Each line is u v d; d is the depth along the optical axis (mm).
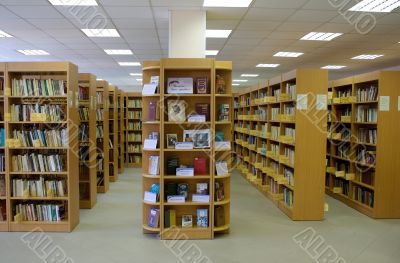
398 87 5016
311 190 4949
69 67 4305
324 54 8516
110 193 6672
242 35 6535
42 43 7348
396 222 4918
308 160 4918
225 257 3652
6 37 6770
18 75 4531
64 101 4531
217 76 4234
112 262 3508
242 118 8977
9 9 4914
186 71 4297
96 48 7949
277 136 5816
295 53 8438
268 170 6234
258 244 4031
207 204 4203
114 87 7762
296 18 5352
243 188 7328
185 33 4965
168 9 4914
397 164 5066
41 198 4383
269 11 4992
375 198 5066
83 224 4742
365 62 9656
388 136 5035
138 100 10023
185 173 4168
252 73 12672
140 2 4598
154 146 4191
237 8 4855
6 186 4344
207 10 4953
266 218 5090
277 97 5918
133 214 5242
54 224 4402
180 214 4387
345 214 5324
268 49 7957
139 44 7469
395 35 6379
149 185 4398
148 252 3770
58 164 4426
